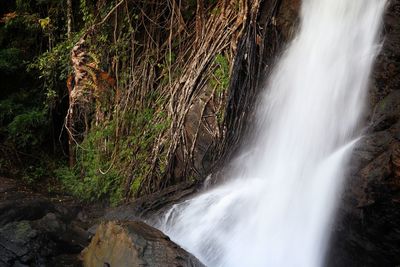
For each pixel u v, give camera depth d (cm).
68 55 1177
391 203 502
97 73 1127
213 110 898
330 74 696
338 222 564
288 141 740
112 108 1111
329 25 736
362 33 662
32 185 1122
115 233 595
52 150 1294
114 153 1049
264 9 882
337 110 662
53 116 1293
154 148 960
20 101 1286
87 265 619
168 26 1098
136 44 1131
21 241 646
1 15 1348
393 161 497
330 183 591
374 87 602
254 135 823
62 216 816
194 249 712
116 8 1124
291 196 661
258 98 845
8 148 1227
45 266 630
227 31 932
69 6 1227
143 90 1068
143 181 945
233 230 710
